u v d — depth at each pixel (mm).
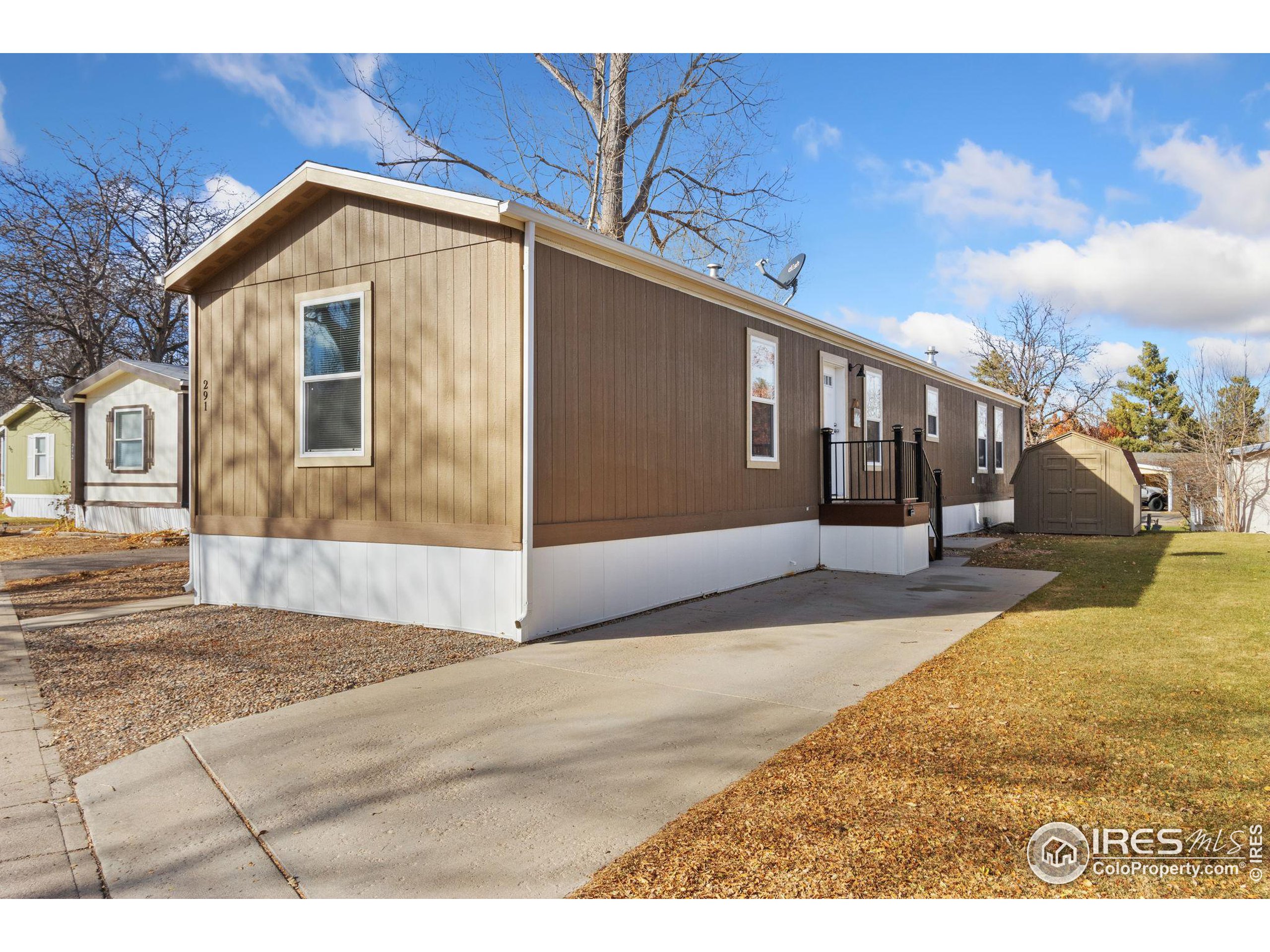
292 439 7285
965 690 4426
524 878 2506
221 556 7824
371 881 2518
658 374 7598
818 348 11078
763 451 9594
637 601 7227
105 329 22094
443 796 3162
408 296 6535
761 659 5430
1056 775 3117
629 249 6887
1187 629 5895
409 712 4289
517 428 5906
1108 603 7254
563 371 6324
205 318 8008
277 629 6461
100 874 2621
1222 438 19312
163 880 2562
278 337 7391
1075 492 15344
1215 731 3555
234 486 7762
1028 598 7738
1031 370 31781
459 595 6258
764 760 3500
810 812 2869
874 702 4273
